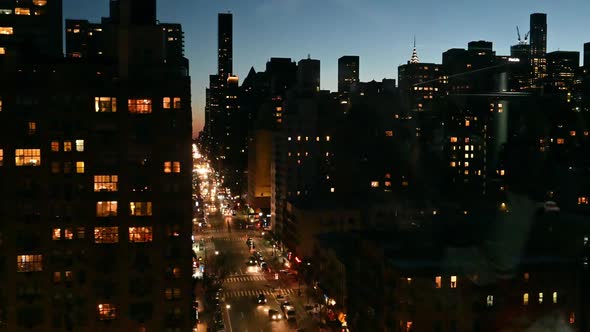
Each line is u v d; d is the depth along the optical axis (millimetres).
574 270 80000
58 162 64812
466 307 76750
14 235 64375
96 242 65750
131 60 68188
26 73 63969
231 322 116438
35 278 64875
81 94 64812
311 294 135000
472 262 78938
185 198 67312
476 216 119375
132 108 65938
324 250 133000
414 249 82688
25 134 64000
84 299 65875
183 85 66625
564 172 162125
